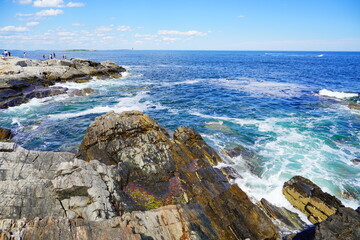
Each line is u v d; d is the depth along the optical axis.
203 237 9.14
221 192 12.70
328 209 11.59
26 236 7.08
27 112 26.91
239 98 35.53
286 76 61.66
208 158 16.58
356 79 55.28
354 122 24.83
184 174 14.52
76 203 10.06
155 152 15.56
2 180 10.88
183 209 10.24
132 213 9.29
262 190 13.90
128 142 16.59
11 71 37.00
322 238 9.20
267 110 29.22
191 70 75.62
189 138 17.80
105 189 10.95
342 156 17.73
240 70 77.81
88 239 7.32
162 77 57.72
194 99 34.88
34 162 12.46
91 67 52.69
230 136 21.08
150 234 8.47
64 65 51.16
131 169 14.21
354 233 9.11
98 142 16.64
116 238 7.52
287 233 10.85
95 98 34.12
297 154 17.97
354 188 14.12
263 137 20.94
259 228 10.14
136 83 47.81
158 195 12.73
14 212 9.14
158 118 25.97
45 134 21.00
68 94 35.03
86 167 11.88
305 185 13.09
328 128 23.09
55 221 7.79
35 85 35.84
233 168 15.88
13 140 19.62
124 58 142.00
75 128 22.45
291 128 23.08
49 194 10.18
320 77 59.19
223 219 10.71
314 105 31.34
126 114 19.03
